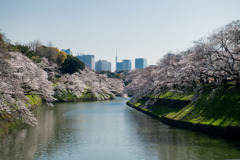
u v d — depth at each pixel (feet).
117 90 440.04
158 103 197.67
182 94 163.22
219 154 76.64
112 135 112.47
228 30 109.29
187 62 142.82
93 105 278.05
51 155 82.28
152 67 253.85
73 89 332.39
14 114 128.47
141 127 130.41
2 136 107.96
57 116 177.99
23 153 83.97
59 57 467.52
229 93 111.45
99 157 80.18
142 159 77.20
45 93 157.69
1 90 102.68
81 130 124.77
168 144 92.38
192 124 113.39
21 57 170.40
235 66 119.44
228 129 92.27
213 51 114.32
